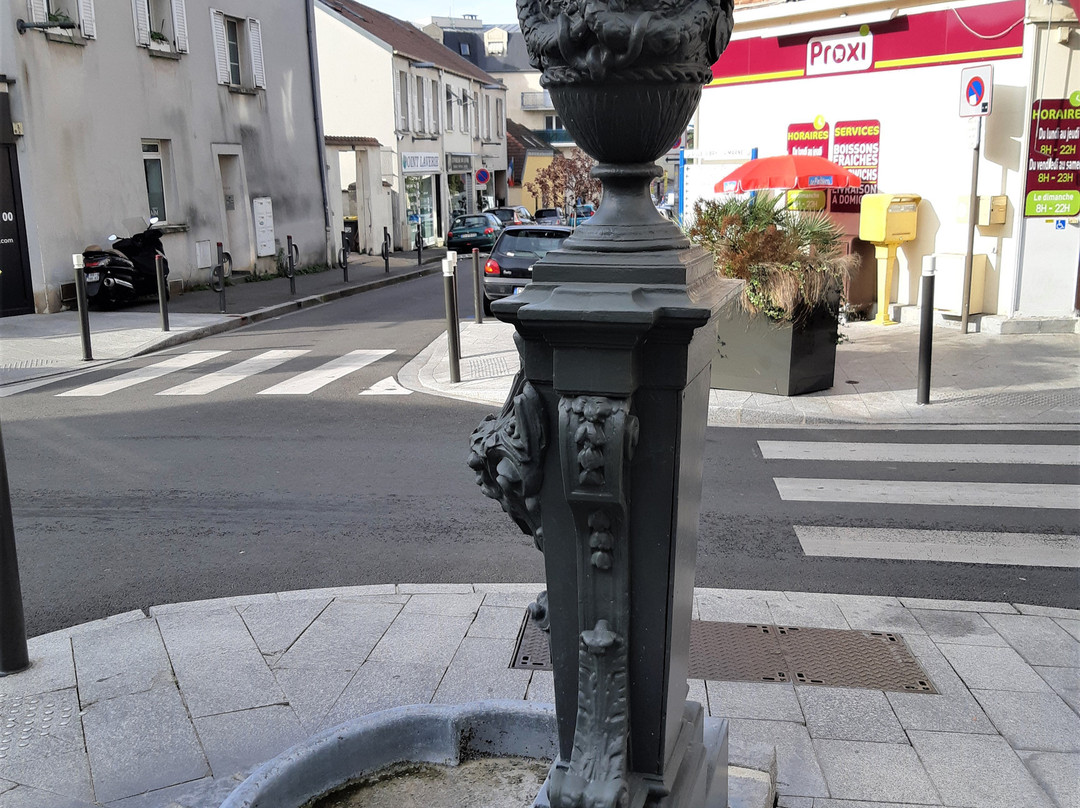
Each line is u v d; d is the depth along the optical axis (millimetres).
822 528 5809
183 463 7438
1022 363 10188
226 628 4465
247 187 22156
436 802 2861
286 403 9469
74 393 10062
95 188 16656
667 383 2006
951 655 4141
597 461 1979
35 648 4297
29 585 5141
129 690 3906
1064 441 7613
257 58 22391
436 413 8977
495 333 13609
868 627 4434
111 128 17062
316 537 5805
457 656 4145
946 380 9508
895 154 12820
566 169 49531
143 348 12594
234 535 5855
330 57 33781
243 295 18891
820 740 3455
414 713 3064
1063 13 11008
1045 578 5035
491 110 47250
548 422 2166
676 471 2068
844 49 13078
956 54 11969
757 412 8375
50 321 14750
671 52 1960
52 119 15523
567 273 2066
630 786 2252
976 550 5426
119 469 7281
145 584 5129
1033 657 4113
